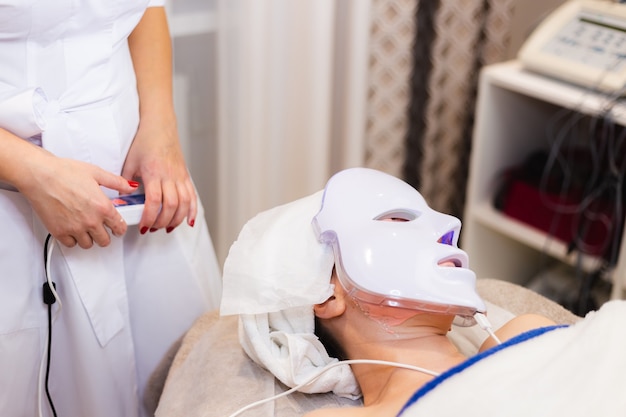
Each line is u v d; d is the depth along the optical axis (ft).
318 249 3.45
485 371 2.90
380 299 3.18
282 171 6.58
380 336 3.42
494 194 6.80
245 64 5.93
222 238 6.53
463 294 3.15
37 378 4.19
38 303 4.05
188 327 4.57
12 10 3.50
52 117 3.80
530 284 7.49
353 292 3.26
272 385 3.60
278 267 3.48
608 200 6.20
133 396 4.50
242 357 3.80
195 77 6.05
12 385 4.05
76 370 4.26
